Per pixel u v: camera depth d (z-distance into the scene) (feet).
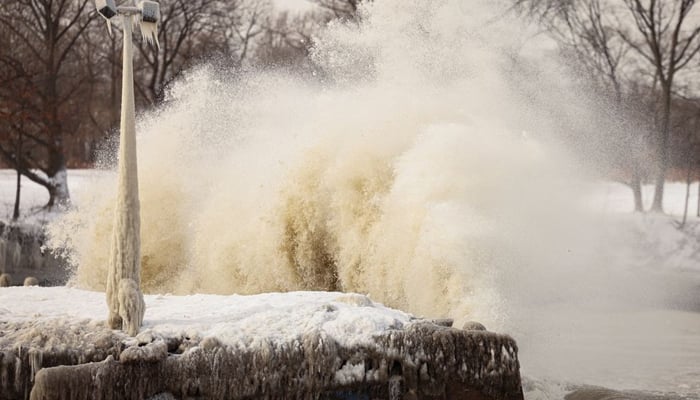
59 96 298.35
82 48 341.62
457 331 48.67
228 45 342.44
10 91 259.39
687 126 290.15
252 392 45.29
